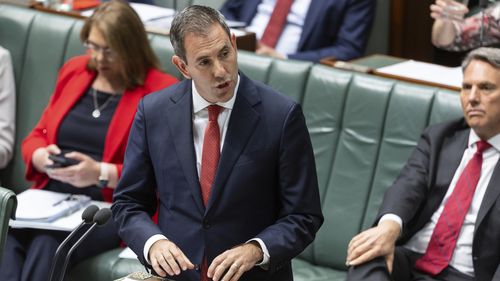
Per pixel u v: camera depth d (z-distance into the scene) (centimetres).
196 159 891
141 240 879
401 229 1088
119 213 915
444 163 1128
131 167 916
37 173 1350
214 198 873
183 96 898
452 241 1098
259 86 898
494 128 1087
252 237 888
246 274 884
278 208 909
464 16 1475
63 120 1337
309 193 881
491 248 1062
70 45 1480
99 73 1342
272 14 1644
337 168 1273
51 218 1230
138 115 917
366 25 1627
